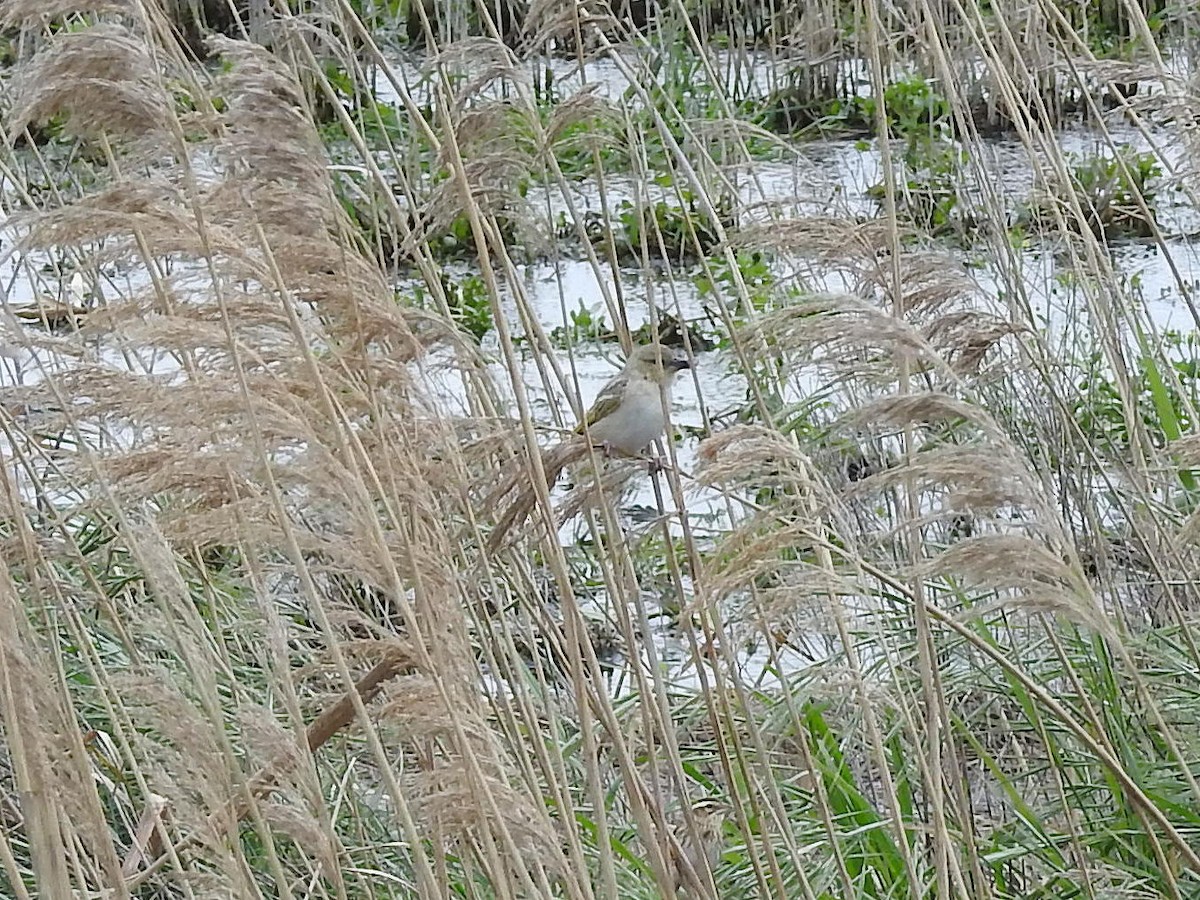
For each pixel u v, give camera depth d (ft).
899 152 66.18
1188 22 41.75
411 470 21.43
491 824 20.13
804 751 24.35
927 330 23.43
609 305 25.70
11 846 25.26
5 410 22.76
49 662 20.81
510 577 27.45
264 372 20.49
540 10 25.49
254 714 19.99
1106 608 28.76
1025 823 26.73
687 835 26.78
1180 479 34.55
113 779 27.14
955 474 18.44
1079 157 66.13
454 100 23.77
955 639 28.89
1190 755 27.53
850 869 28.25
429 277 24.93
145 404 19.71
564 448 23.53
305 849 27.04
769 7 78.38
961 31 40.27
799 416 30.45
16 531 21.65
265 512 19.81
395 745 26.14
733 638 26.71
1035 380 32.09
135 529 21.43
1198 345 46.21
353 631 27.35
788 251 26.37
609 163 54.85
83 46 18.51
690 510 41.81
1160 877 25.62
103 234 19.07
